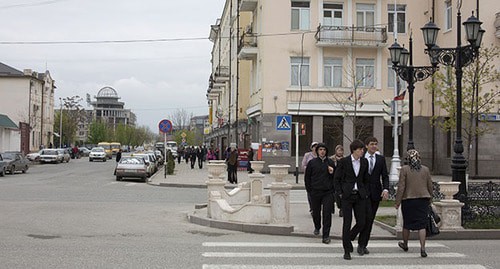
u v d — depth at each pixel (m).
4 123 61.09
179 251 10.31
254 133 41.91
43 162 60.59
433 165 37.16
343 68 38.09
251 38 42.34
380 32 37.66
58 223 14.16
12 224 13.81
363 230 10.22
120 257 9.62
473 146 33.44
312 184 11.86
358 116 37.50
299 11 38.16
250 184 17.45
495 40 32.66
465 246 11.35
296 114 37.47
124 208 18.23
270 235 12.59
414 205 10.18
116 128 145.12
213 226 13.78
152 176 37.25
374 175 10.13
